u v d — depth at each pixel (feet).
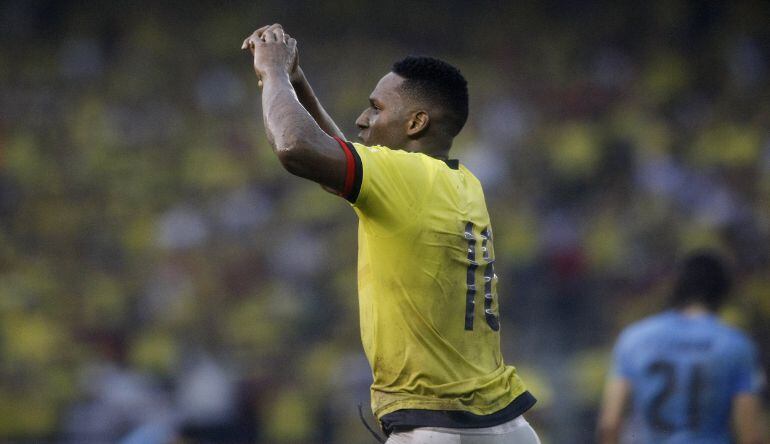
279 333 150.61
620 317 150.10
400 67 37.58
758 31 226.17
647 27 228.02
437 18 230.89
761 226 170.50
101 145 187.83
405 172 34.30
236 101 203.92
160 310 151.43
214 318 150.92
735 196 178.60
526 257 162.40
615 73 217.56
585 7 232.32
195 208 174.60
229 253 163.53
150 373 137.39
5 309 147.54
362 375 135.13
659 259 163.53
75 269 160.86
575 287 157.89
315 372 139.23
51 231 169.99
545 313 153.69
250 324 150.10
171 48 214.69
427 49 227.61
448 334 34.96
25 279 155.53
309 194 175.52
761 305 154.81
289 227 169.99
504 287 159.02
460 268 35.29
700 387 58.29
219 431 129.39
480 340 35.91
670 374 58.70
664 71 216.95
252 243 166.61
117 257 165.27
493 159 181.16
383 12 229.25
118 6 222.07
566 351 143.23
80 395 132.77
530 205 175.32
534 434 36.86
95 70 207.31
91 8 220.23
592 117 202.90
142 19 220.43
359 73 213.25
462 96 37.45
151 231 169.58
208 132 193.67
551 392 132.16
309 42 222.28
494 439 35.09
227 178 179.73
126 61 211.00
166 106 199.62
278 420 131.13
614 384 60.34
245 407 132.57
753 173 185.37
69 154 185.37
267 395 133.80
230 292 157.07
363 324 35.96
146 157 186.50
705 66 219.82
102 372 135.13
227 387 132.98
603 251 164.55
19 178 178.70
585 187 184.34
